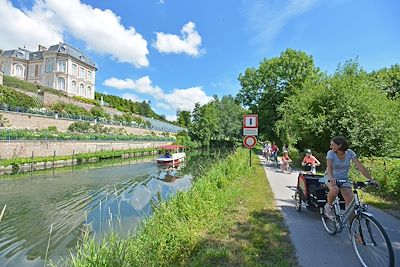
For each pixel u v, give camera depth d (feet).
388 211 24.68
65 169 100.99
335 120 57.47
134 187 69.41
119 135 165.89
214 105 277.64
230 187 33.71
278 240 17.42
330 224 18.47
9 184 71.46
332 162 16.85
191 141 242.37
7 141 93.81
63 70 226.38
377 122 53.21
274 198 29.63
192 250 16.66
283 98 121.29
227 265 14.17
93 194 61.46
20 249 32.37
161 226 18.63
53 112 146.51
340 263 14.15
